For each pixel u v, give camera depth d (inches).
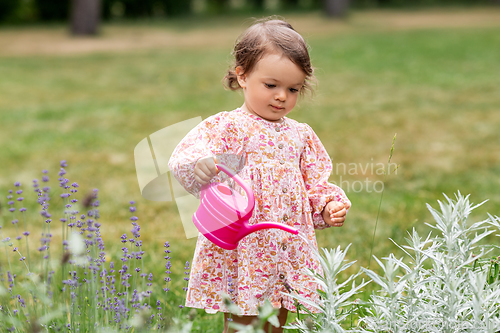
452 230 72.8
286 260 83.4
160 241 146.6
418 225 153.8
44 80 504.1
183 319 98.3
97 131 313.4
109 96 430.9
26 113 366.9
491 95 397.1
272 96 81.0
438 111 351.6
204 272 83.4
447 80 459.8
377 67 534.0
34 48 724.0
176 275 122.2
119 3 1155.9
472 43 650.2
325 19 985.5
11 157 257.6
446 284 66.3
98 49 712.4
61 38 813.9
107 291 81.6
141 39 798.5
